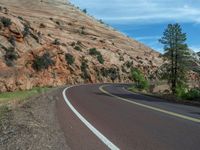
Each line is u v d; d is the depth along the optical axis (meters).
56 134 8.77
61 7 174.25
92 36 138.38
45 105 17.22
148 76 109.00
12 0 160.00
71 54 69.88
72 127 10.09
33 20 130.12
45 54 48.94
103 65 86.50
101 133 9.12
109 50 112.00
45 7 165.12
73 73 62.97
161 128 10.06
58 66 53.31
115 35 158.00
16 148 6.95
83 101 20.59
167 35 56.25
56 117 12.34
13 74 34.66
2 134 8.44
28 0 167.12
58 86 45.88
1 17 48.34
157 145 7.62
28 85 36.28
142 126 10.44
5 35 45.94
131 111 15.02
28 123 10.19
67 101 20.30
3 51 41.53
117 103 19.56
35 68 44.09
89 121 11.46
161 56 57.84
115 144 7.70
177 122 11.38
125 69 98.31
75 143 7.77
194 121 11.66
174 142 7.95
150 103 20.33
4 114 12.87
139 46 157.88
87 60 77.81
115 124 10.83
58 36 108.69
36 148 7.01
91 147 7.38
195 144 7.72
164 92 56.88
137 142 7.93
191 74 107.06
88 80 69.94
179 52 55.34
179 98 28.62
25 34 51.72
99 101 20.92
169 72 56.72
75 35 124.19
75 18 161.75
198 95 28.00
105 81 78.75
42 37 62.06
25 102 19.14
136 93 34.75
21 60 42.34
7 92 31.23
